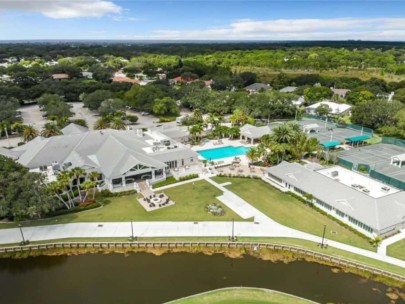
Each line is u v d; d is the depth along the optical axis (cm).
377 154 8950
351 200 5784
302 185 6625
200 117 11956
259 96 13088
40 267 4741
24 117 12825
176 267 4725
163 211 6059
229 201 6462
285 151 8275
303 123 12025
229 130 10438
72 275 4569
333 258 4788
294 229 5506
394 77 18838
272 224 5650
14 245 5078
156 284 4375
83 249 5106
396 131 10181
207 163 8394
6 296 4175
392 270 4509
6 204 5303
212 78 18712
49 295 4191
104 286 4344
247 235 5328
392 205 5606
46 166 7456
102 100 13462
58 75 19925
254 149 8300
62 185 5788
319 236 5312
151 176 7462
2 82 16262
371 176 7412
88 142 8100
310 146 8369
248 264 4784
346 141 9938
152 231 5438
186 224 5638
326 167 7444
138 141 8669
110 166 7112
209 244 5144
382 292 4238
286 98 13112
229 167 8212
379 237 5031
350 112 12875
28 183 5484
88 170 7131
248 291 4194
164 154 7962
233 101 13650
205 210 6088
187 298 4072
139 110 14375
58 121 10819
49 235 5328
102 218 5822
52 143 7931
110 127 10819
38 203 5366
